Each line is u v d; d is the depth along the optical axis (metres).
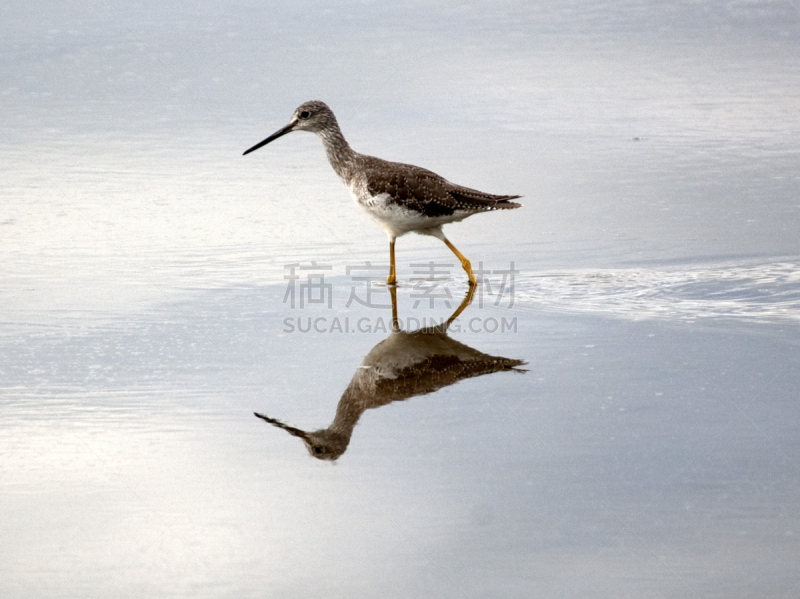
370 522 8.12
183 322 12.31
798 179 17.47
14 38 25.00
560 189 17.27
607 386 10.34
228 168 18.23
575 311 12.59
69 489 8.63
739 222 15.62
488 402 10.10
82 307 12.66
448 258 14.82
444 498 8.40
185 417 9.88
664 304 12.77
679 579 7.27
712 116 20.89
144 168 18.03
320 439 9.41
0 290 13.09
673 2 29.44
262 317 12.54
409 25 26.94
